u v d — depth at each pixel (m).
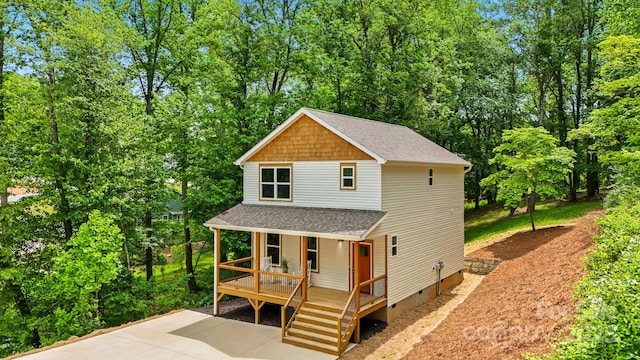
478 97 28.09
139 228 20.02
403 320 14.78
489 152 30.38
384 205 14.43
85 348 12.64
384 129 18.78
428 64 26.47
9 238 16.42
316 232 13.59
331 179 15.57
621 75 18.42
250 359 11.77
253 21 23.31
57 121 16.80
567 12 26.34
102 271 15.66
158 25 23.73
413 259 16.20
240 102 22.64
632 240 8.08
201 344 12.95
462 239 20.62
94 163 17.59
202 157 21.41
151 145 20.67
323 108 23.61
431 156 17.30
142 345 12.88
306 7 25.98
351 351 12.27
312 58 23.33
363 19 26.89
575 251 14.16
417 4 26.77
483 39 28.16
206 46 23.64
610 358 4.83
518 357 7.53
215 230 16.38
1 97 16.81
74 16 16.72
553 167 21.28
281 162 16.98
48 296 15.83
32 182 16.75
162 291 20.69
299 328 13.31
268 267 17.17
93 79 16.73
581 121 29.34
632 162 14.59
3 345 16.11
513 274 15.91
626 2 17.80
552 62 26.75
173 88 25.61
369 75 25.64
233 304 17.69
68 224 17.47
